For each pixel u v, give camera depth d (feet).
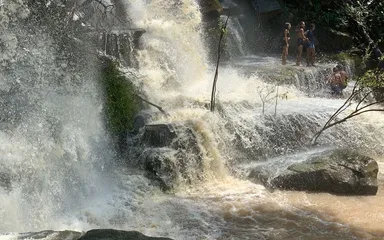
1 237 23.04
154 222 31.55
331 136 45.29
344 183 36.27
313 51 64.13
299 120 45.03
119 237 23.00
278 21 73.61
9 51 35.86
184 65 55.26
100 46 45.42
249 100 48.24
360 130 46.70
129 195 35.12
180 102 44.68
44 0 39.11
